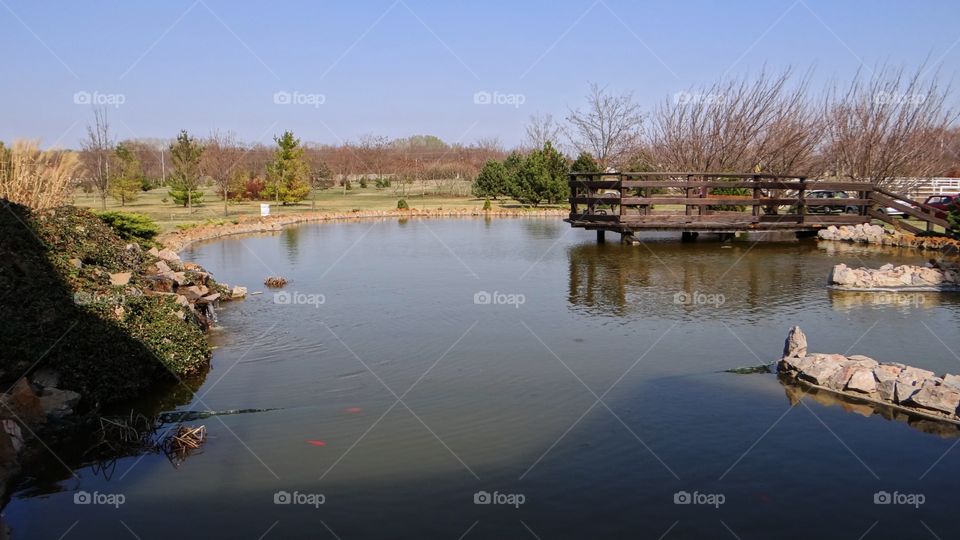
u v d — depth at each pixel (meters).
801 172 23.95
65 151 12.00
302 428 5.34
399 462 4.72
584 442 5.04
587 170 30.31
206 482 4.47
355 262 14.36
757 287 11.03
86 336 6.11
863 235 16.55
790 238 17.56
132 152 39.78
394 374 6.68
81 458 4.88
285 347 7.67
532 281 11.88
